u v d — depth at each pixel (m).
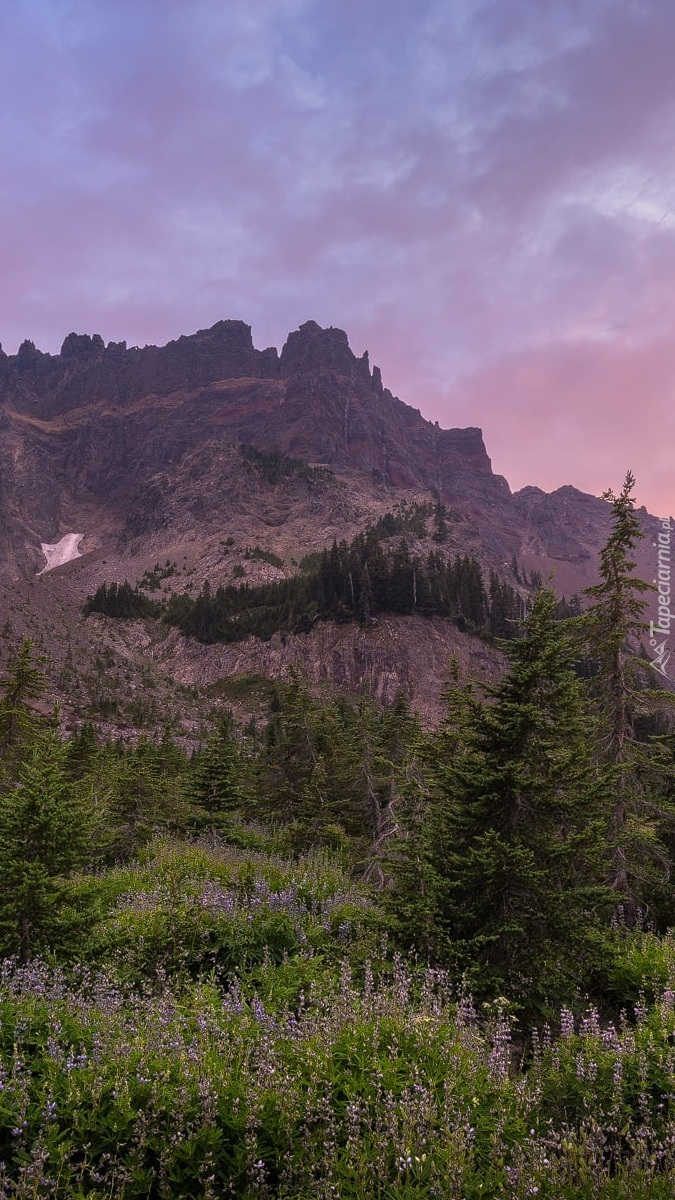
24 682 28.80
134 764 29.44
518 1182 4.52
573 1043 7.01
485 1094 5.63
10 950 9.45
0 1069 5.17
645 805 15.35
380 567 155.50
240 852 20.84
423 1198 4.47
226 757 29.12
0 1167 4.36
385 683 135.75
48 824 10.24
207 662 167.12
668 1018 7.30
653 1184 4.56
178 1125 4.85
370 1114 5.28
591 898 9.90
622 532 16.75
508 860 9.95
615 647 16.59
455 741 17.19
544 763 11.17
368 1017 6.64
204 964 10.11
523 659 11.52
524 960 9.62
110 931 10.39
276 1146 4.98
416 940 9.99
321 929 11.19
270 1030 6.27
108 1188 4.61
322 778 28.47
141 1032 6.19
